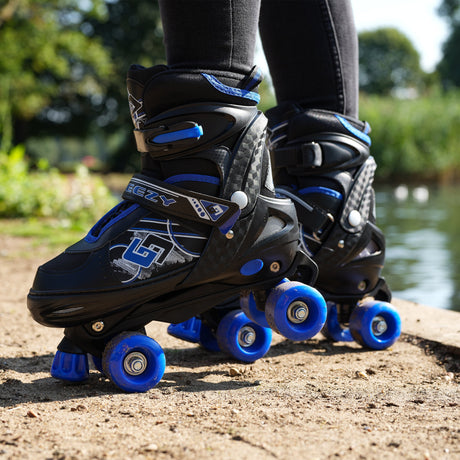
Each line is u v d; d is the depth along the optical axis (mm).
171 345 1737
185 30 1297
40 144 29062
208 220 1272
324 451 911
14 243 4359
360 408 1141
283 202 1377
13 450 923
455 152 16031
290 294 1315
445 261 3596
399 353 1619
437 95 17734
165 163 1318
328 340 1765
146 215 1280
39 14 19062
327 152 1564
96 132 25875
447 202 8656
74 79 23781
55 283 1220
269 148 1686
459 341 1644
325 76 1618
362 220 1599
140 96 1306
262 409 1126
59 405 1159
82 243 1284
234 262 1310
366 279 1641
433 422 1053
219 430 1002
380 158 15445
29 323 2008
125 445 938
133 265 1241
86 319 1237
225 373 1421
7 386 1302
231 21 1303
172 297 1306
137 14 24359
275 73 1685
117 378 1225
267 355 1604
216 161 1282
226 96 1282
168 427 1021
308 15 1601
